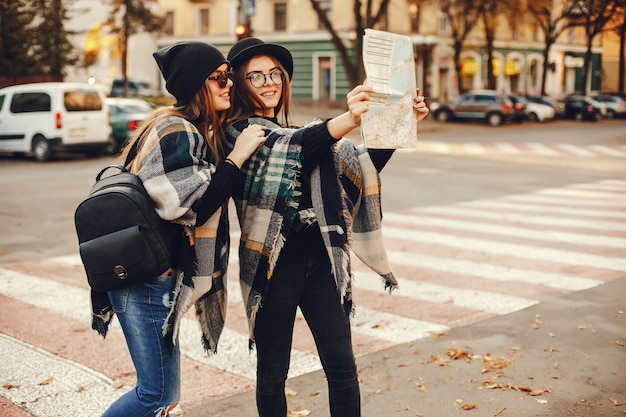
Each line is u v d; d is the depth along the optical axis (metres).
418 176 16.20
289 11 40.81
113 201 2.66
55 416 3.83
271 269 2.86
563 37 53.75
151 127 2.81
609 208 11.37
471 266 7.41
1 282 6.71
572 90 55.69
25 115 19.52
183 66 2.81
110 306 2.89
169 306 2.79
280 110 3.17
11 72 25.30
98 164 18.66
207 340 3.03
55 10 25.95
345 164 3.05
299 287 3.03
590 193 13.31
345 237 2.89
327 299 3.08
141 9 32.09
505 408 3.94
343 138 3.14
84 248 2.69
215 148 2.87
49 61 25.89
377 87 2.75
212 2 42.91
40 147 19.34
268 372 3.09
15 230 9.52
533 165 18.88
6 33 24.86
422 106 2.90
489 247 8.36
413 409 3.95
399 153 22.42
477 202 12.11
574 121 41.59
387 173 16.77
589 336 5.17
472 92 37.06
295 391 4.23
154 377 2.81
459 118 37.44
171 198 2.66
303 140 2.81
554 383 4.28
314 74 40.50
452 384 4.30
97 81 38.44
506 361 4.64
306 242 3.00
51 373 4.44
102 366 4.56
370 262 3.19
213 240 2.82
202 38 43.56
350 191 3.05
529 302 6.07
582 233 9.21
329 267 3.09
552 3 42.97
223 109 2.93
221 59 2.87
